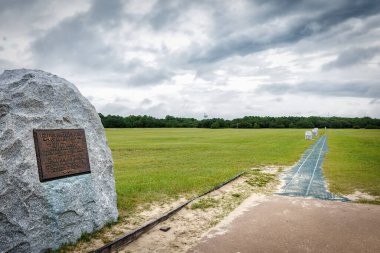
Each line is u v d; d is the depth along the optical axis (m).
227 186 12.38
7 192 5.69
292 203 9.95
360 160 20.22
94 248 6.55
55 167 6.66
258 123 128.25
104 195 7.87
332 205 9.66
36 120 6.43
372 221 8.19
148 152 26.48
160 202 10.03
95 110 8.06
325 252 6.38
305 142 38.16
